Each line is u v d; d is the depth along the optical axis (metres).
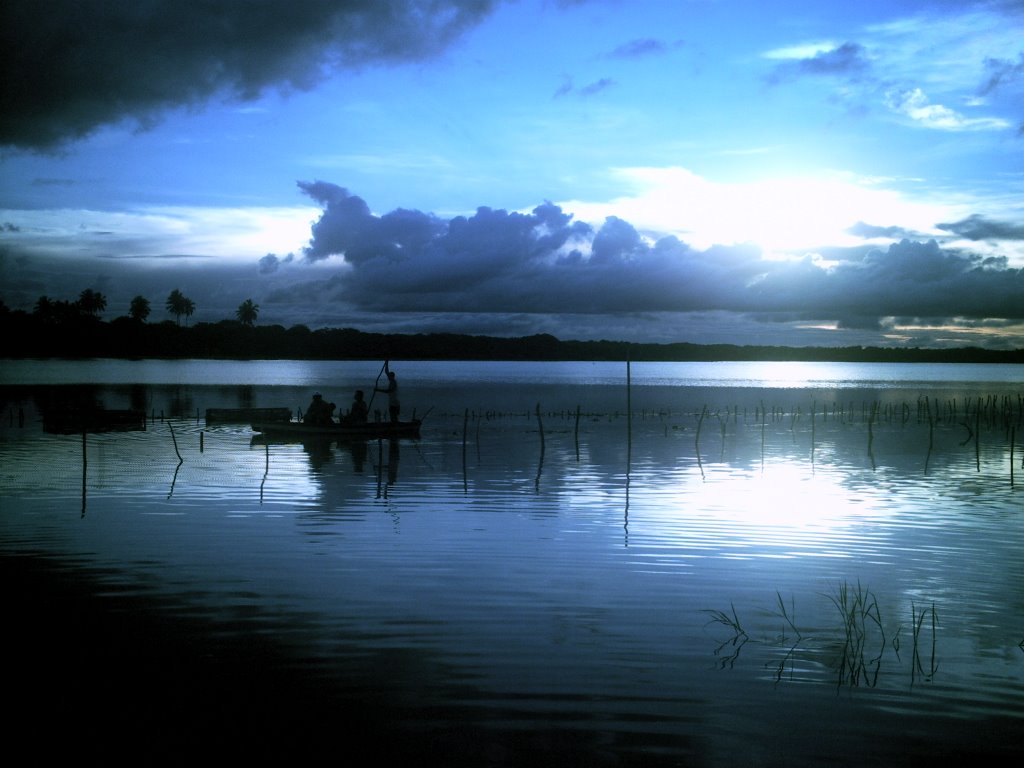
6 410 50.09
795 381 138.25
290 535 15.98
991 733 7.91
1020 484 23.67
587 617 11.11
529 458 29.27
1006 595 12.32
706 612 11.39
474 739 7.70
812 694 8.72
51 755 7.47
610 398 73.25
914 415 55.59
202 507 19.00
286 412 44.50
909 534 16.55
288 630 10.50
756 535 16.30
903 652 9.94
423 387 95.06
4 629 10.52
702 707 8.38
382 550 14.80
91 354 186.62
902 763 7.35
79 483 22.48
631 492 21.67
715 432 41.31
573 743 7.64
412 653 9.74
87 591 12.13
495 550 14.88
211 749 7.56
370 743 7.63
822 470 26.70
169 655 9.66
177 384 92.31
